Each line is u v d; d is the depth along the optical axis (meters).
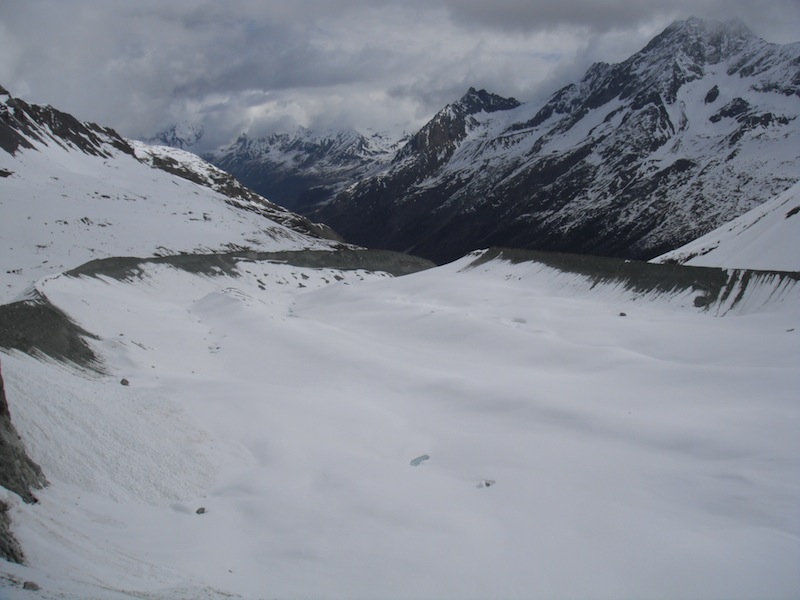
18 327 50.00
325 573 27.56
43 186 170.00
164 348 65.44
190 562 27.23
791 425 40.75
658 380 54.06
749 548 28.58
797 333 61.72
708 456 38.72
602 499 34.09
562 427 46.03
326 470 38.62
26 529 24.50
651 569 27.53
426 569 27.95
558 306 84.50
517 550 29.55
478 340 71.75
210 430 42.22
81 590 20.50
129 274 99.88
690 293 79.69
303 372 62.28
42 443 32.97
